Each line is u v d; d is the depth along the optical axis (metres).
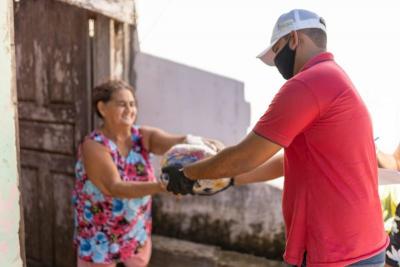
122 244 2.54
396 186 2.30
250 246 3.31
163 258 3.36
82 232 2.57
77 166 2.57
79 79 3.04
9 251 1.82
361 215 1.57
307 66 1.64
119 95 2.46
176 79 3.43
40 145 3.35
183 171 1.88
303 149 1.60
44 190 3.39
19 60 3.38
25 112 3.42
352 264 1.57
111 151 2.44
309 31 1.68
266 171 2.19
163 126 3.51
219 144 2.49
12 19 1.77
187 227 3.49
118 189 2.31
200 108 3.40
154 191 2.22
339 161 1.55
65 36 3.08
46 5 3.15
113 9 2.70
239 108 3.29
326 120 1.54
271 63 1.88
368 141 1.61
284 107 1.52
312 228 1.60
